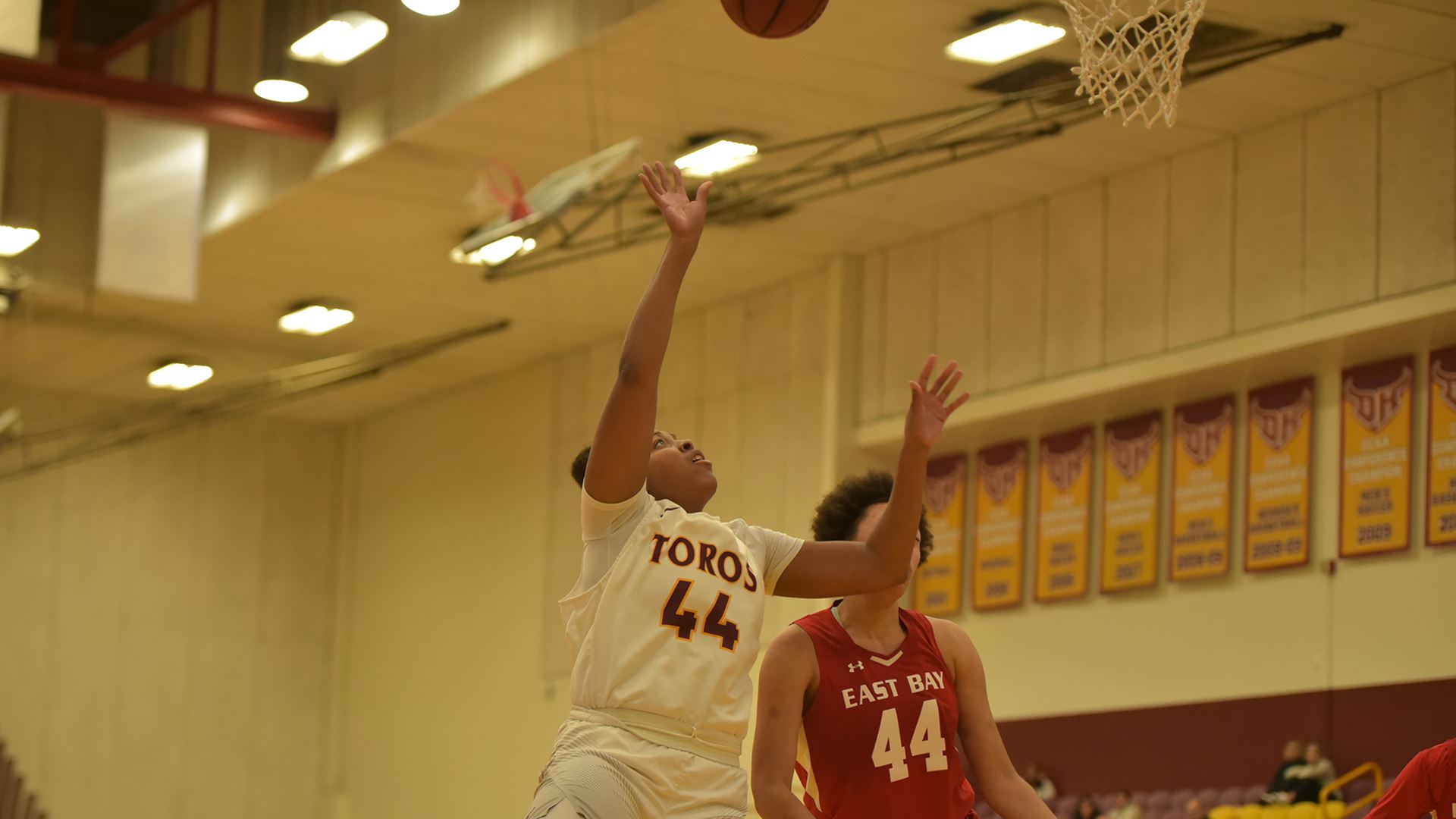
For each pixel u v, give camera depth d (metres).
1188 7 9.86
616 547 4.63
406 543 29.30
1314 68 15.72
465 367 27.55
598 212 17.78
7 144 22.34
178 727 28.78
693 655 4.54
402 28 18.67
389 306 24.27
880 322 21.11
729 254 21.50
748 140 17.94
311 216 20.84
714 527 4.70
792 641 5.49
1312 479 16.77
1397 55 15.35
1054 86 15.26
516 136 18.27
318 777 29.83
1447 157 15.50
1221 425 17.64
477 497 27.91
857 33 15.40
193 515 29.53
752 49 15.81
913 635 5.56
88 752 27.94
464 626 27.67
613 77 16.56
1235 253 17.23
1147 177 18.22
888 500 5.83
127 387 28.17
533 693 25.94
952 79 16.31
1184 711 17.50
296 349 26.36
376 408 30.16
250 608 29.77
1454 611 15.38
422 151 18.75
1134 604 18.27
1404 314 15.57
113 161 19.00
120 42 19.44
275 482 30.36
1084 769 18.41
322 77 19.80
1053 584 19.11
